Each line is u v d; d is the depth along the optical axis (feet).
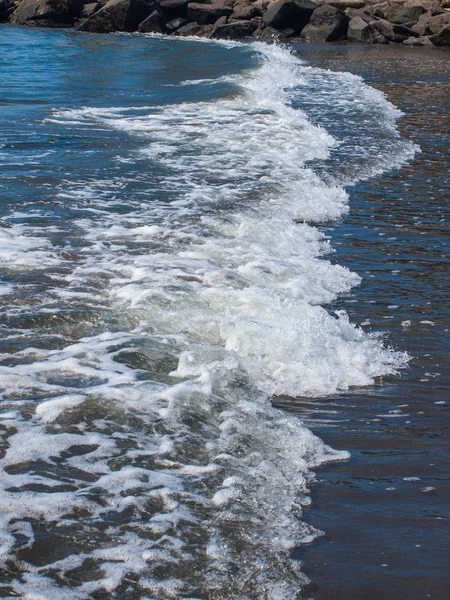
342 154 48.73
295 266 27.99
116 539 12.96
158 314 22.16
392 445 17.12
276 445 16.56
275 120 56.49
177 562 12.56
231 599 11.91
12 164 39.50
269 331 21.63
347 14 162.40
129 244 28.35
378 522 14.16
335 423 18.01
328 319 23.40
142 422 16.63
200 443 16.11
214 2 172.24
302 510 14.38
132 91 70.38
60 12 170.09
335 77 91.25
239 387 18.89
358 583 12.47
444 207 38.24
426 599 12.19
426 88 85.81
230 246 29.14
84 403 17.11
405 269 29.22
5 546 12.55
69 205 32.89
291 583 12.35
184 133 50.65
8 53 105.60
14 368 18.56
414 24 158.71
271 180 39.60
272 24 160.86
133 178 38.24
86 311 22.04
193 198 35.24
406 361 21.71
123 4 160.56
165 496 14.21
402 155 49.90
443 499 15.07
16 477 14.40
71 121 53.42
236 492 14.55
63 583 11.90
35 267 25.32
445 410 18.97
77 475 14.64
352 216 35.86
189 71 87.97
